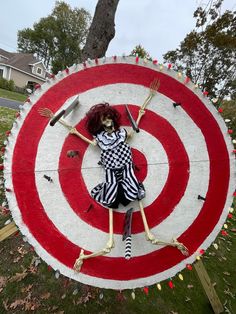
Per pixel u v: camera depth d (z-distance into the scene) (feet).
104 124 8.77
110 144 8.71
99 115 8.68
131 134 9.23
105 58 9.11
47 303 11.97
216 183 9.47
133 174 8.91
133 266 9.56
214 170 9.45
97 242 9.46
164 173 9.45
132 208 9.29
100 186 9.21
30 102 9.22
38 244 9.48
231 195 9.48
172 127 9.37
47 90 9.22
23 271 13.08
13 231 10.69
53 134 9.32
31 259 13.67
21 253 13.92
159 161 9.42
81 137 9.15
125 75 9.22
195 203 9.54
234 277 15.62
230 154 9.39
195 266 12.12
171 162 9.43
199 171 9.46
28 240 9.42
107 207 9.23
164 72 9.18
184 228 9.57
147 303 12.85
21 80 137.18
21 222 9.37
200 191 9.49
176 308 12.89
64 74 9.18
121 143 8.80
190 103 9.28
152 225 9.49
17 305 11.67
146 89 9.25
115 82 9.23
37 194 9.41
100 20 16.43
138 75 9.22
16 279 12.71
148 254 9.57
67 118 9.23
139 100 9.29
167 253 9.61
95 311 12.03
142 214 9.15
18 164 9.31
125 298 12.85
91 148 9.36
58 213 9.46
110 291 13.07
